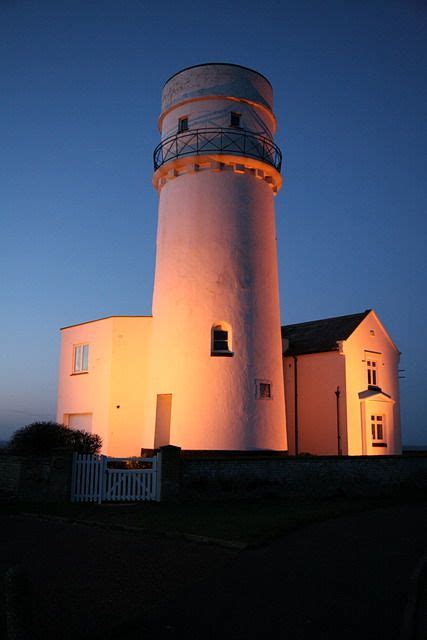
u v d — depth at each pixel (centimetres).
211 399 2019
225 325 2094
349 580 812
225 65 2261
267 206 2281
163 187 2312
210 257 2127
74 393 2569
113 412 2336
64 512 1422
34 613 596
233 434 1991
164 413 2188
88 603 718
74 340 2625
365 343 2681
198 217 2164
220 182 2183
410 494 1911
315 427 2595
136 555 973
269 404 2086
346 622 646
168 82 2362
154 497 1586
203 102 2239
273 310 2208
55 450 1633
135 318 2408
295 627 632
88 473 1608
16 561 936
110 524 1256
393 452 2705
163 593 757
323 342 2658
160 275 2242
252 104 2284
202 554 980
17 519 1374
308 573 851
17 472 1652
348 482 1856
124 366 2375
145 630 629
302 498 1722
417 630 632
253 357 2083
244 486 1666
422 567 868
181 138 2233
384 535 1146
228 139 2197
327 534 1158
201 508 1478
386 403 2723
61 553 992
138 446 2319
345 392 2512
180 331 2106
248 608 695
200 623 647
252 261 2166
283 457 1755
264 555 970
